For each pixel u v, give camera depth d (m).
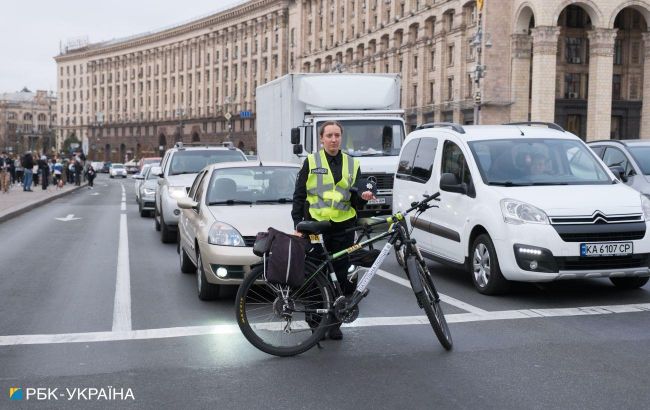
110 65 142.62
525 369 5.65
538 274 8.02
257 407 4.84
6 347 6.43
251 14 105.12
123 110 139.12
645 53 60.22
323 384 5.33
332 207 6.41
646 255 8.18
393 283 9.62
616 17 61.81
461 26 60.75
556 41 54.84
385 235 6.50
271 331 6.16
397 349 6.29
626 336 6.69
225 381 5.42
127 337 6.78
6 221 20.03
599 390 5.13
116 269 11.10
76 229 17.69
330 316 6.19
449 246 9.55
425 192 10.32
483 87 58.34
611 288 9.13
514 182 8.93
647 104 60.59
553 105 55.09
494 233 8.40
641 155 13.81
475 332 6.86
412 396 5.04
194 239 8.80
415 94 69.31
